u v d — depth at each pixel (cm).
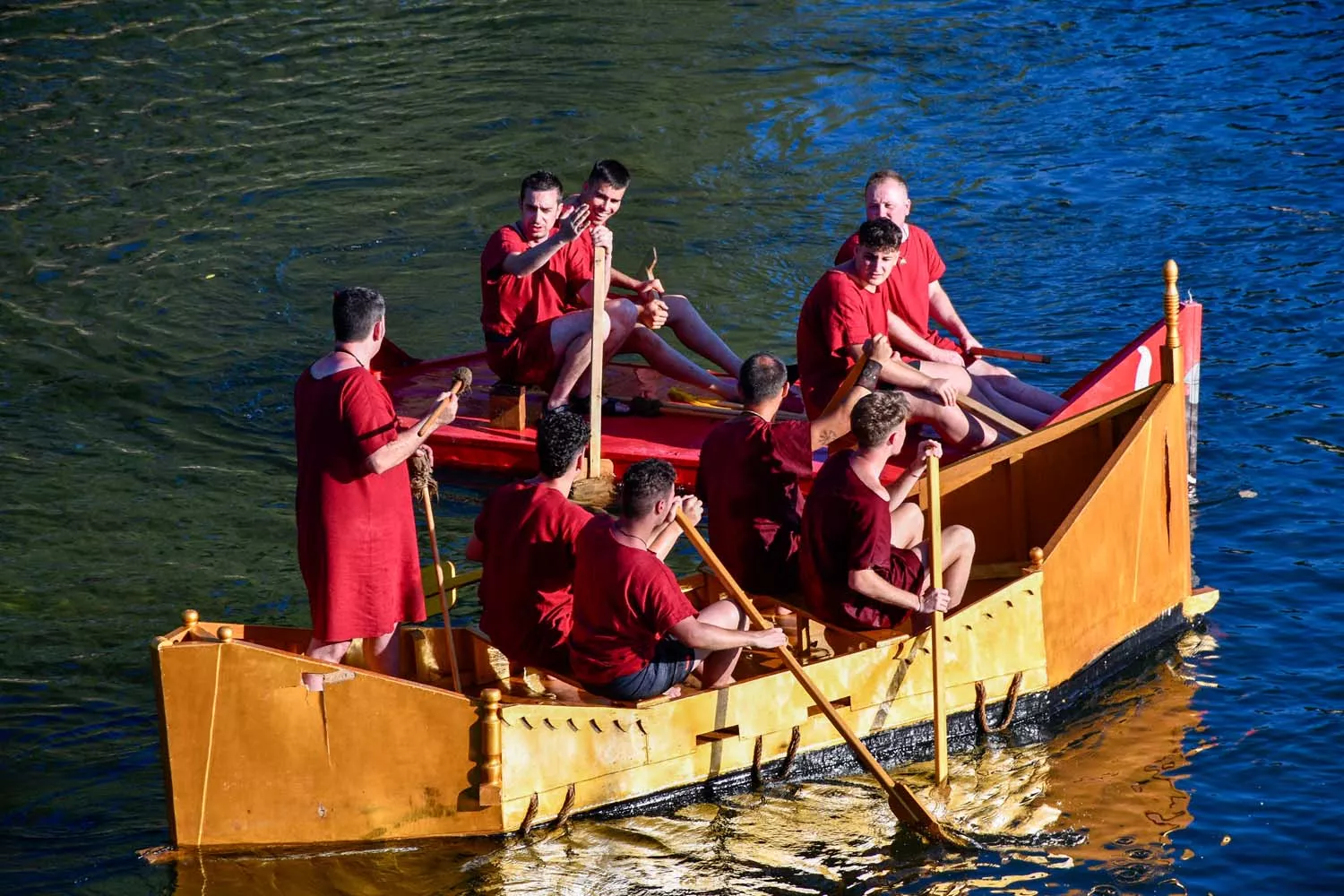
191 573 2977
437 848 2189
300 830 2172
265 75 6550
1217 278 4428
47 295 4475
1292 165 5316
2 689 2561
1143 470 2688
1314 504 3194
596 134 5825
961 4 7444
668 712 2288
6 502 3259
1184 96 6094
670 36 6994
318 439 2231
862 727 2428
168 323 4291
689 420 3516
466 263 4781
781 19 7225
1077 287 4428
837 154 5600
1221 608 2858
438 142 5775
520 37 7019
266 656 2108
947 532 2570
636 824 2273
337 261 4788
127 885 2098
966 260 4659
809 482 3203
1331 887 2106
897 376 3067
